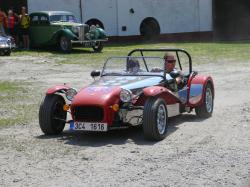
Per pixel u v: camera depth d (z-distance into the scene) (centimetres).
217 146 952
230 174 783
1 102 1559
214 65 2495
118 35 3962
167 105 1079
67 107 1050
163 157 889
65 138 1065
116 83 1088
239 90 1722
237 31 4522
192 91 1217
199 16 4281
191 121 1206
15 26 3200
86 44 3055
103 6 3878
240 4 4659
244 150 917
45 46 3262
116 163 862
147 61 1150
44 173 820
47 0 3644
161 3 4112
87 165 856
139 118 1060
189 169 813
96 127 1019
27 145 1008
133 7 4006
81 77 2127
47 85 1922
